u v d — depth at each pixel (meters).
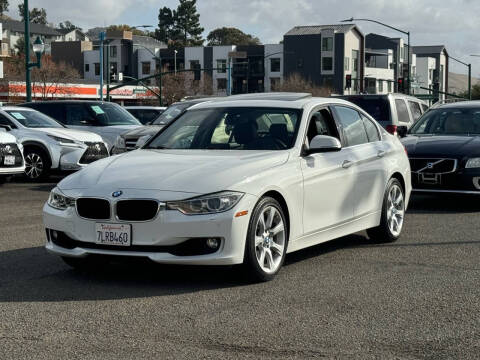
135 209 5.70
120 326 4.82
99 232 5.81
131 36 104.56
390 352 4.31
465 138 11.27
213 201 5.68
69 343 4.46
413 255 7.36
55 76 71.75
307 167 6.62
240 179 5.88
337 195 7.05
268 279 6.10
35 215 10.25
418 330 4.75
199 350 4.33
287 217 6.36
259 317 5.04
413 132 12.23
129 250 5.75
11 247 7.72
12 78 68.81
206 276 6.29
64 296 5.62
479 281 6.18
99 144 15.96
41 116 16.36
